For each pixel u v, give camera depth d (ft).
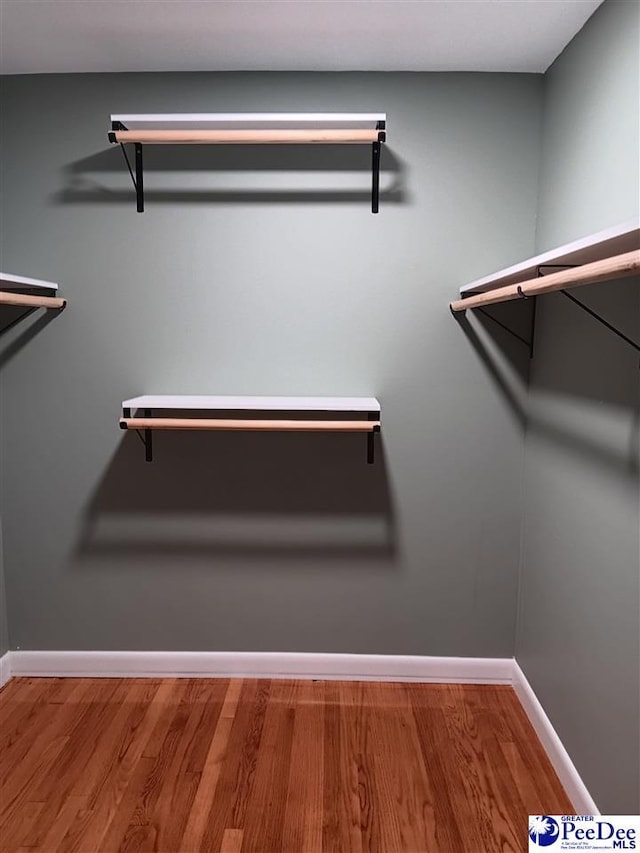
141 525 7.50
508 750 6.33
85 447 7.38
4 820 5.37
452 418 7.27
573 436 5.80
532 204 6.94
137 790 5.71
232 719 6.81
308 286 7.08
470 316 7.09
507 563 7.48
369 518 7.45
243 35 5.95
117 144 6.90
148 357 7.22
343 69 6.75
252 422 6.40
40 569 7.59
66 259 7.09
